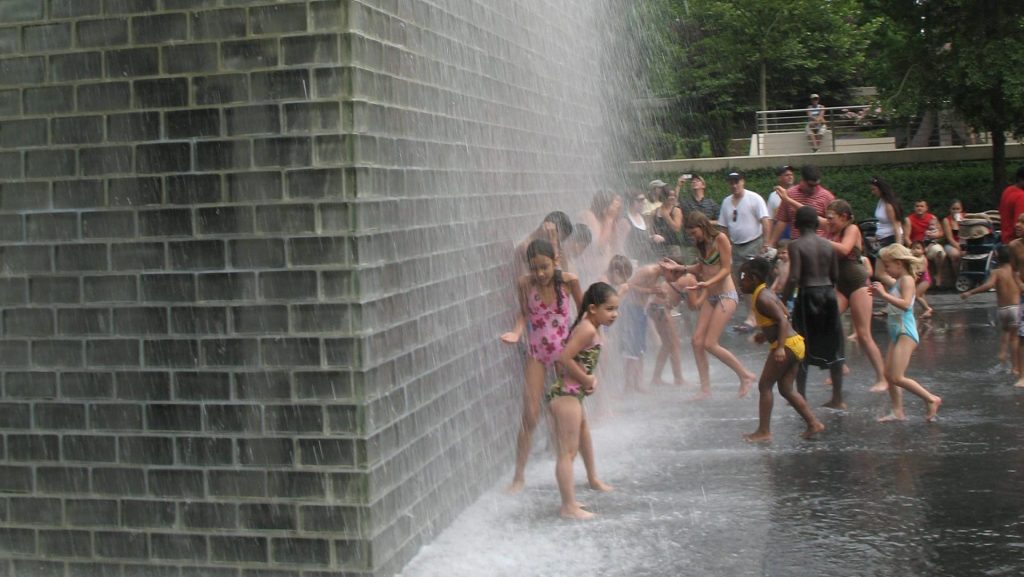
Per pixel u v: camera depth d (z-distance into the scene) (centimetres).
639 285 1057
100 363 557
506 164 823
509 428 789
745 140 3503
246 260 537
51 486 564
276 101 530
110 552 558
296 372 533
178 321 546
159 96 544
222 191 539
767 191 2877
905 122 2988
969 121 2614
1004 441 823
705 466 775
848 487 709
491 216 773
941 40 2545
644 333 1066
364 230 531
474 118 738
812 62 3347
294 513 535
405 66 596
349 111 523
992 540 595
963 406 955
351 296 526
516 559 579
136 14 545
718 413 966
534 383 717
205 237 541
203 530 546
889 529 619
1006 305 1138
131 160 549
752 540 604
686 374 1196
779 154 3253
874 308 1661
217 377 543
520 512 670
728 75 3291
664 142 2931
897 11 2562
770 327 840
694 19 3256
